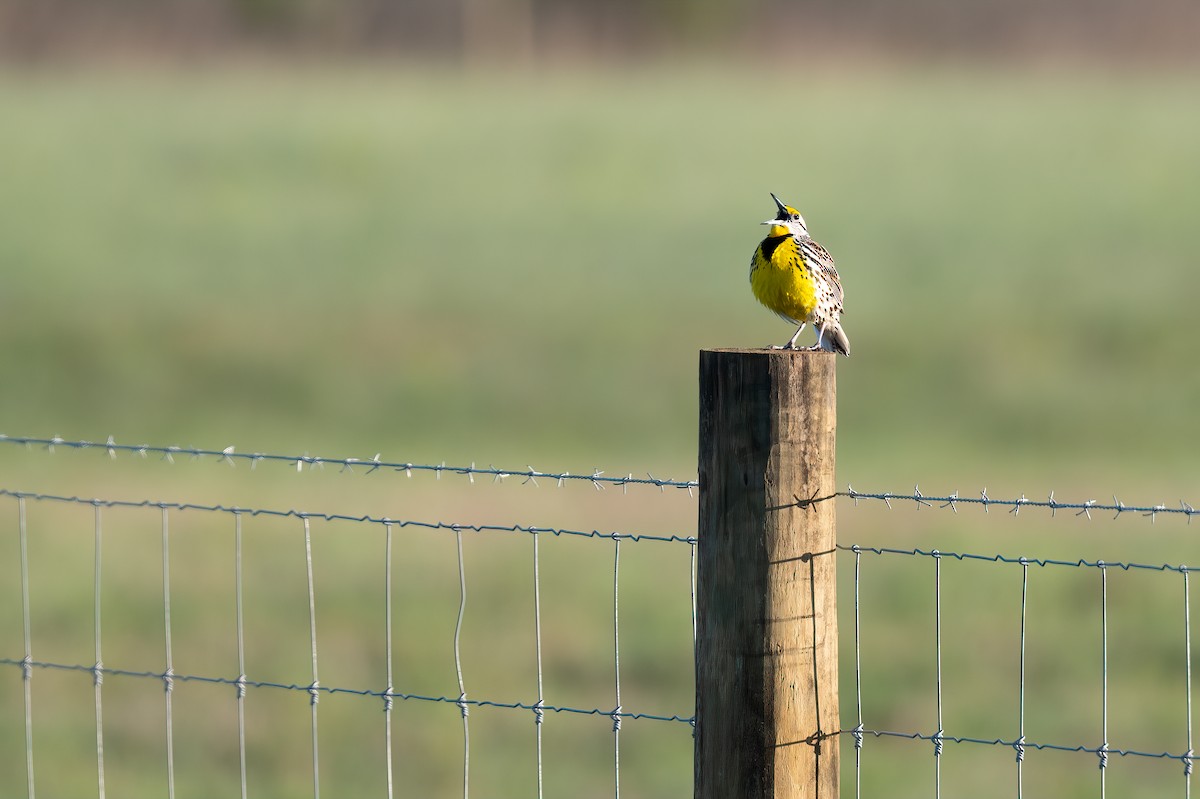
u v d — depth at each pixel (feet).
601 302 84.33
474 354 73.77
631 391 68.13
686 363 72.79
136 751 30.42
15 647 35.73
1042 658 35.17
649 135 154.10
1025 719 32.42
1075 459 55.67
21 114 160.25
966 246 97.45
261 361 72.23
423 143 147.13
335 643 36.22
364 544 43.96
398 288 87.56
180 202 115.14
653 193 122.72
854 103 180.45
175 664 35.04
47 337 75.10
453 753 30.91
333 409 65.46
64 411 65.05
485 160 138.21
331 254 97.91
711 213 113.80
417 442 60.29
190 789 28.63
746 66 223.30
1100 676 34.24
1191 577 40.11
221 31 230.89
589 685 34.22
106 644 36.01
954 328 75.97
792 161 137.80
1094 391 65.62
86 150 137.59
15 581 40.16
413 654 35.58
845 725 32.40
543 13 250.57
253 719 32.24
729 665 14.30
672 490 50.65
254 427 62.85
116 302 82.23
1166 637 36.27
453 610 38.40
